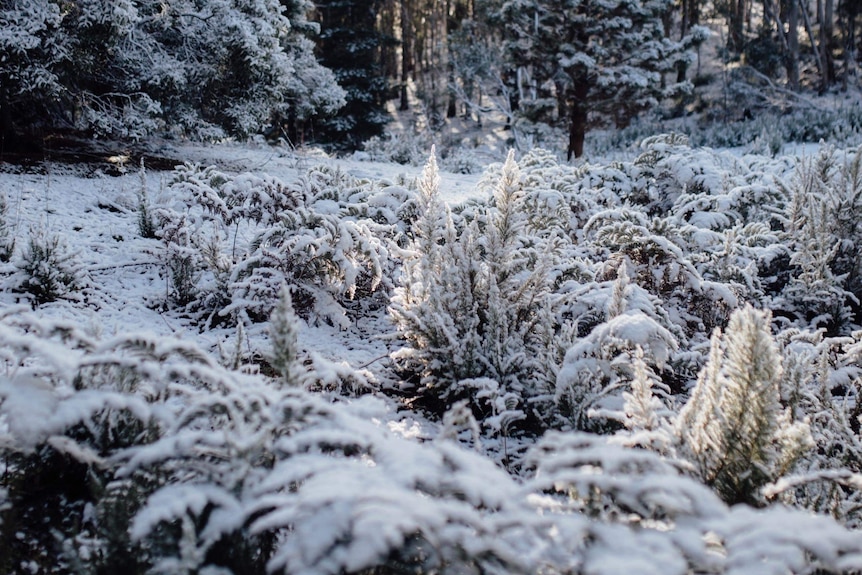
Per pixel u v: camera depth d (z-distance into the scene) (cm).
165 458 158
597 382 290
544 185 693
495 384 286
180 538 153
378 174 1095
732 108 2677
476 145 2778
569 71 1917
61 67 846
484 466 142
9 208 594
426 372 335
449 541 130
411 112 3681
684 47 2050
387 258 472
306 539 119
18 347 164
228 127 1148
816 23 3478
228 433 153
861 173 554
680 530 128
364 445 149
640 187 820
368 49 2892
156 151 1112
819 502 212
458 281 346
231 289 416
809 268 506
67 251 441
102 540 158
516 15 1938
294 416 163
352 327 444
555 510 162
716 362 216
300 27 2033
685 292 452
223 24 1047
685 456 210
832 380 346
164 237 468
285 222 453
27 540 174
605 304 387
